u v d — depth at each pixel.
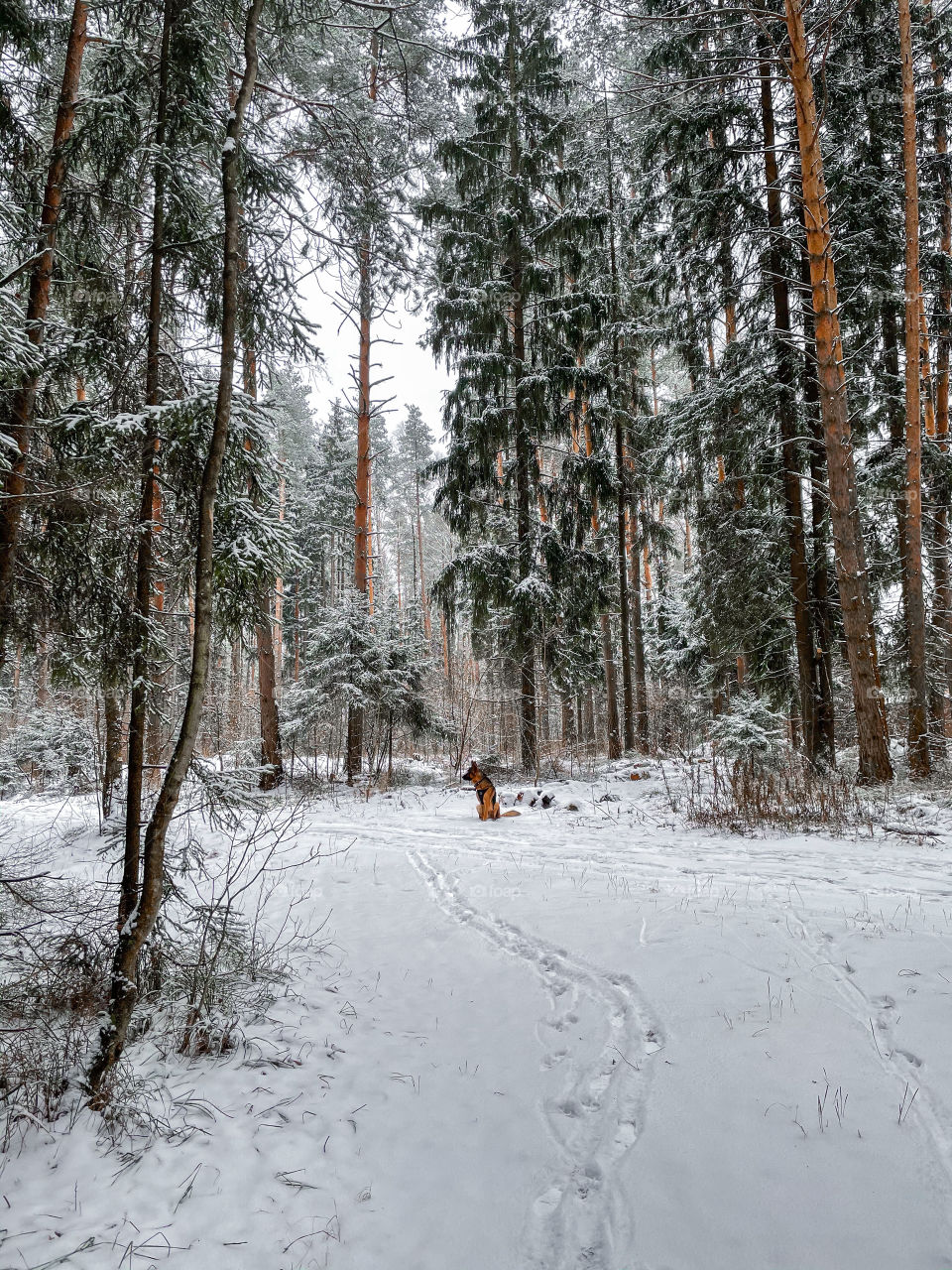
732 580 12.48
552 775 14.59
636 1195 2.46
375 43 6.76
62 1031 3.71
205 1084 3.44
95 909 4.13
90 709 11.78
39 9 5.91
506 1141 2.89
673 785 11.79
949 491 12.12
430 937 5.43
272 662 13.84
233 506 4.31
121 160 4.67
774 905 5.16
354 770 15.00
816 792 9.32
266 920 6.09
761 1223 2.24
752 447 12.05
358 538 15.48
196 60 4.64
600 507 17.95
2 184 5.82
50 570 4.77
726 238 11.61
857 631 9.86
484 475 14.84
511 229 14.21
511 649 14.74
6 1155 2.88
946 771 10.52
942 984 3.54
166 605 4.74
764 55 10.91
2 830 9.91
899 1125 2.57
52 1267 2.25
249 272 4.77
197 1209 2.56
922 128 12.10
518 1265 2.26
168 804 3.70
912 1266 1.98
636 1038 3.53
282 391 22.41
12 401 4.72
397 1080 3.43
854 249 10.95
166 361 4.61
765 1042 3.26
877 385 12.08
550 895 6.10
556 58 14.20
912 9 11.35
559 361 14.80
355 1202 2.61
